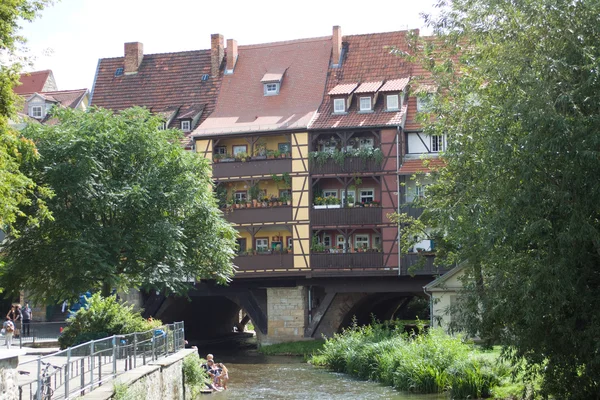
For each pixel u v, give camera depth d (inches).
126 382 633.6
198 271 1277.1
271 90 1951.3
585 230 675.4
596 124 673.0
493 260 771.4
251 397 1023.6
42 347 1349.7
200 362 1083.9
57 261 1099.9
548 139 678.5
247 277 1782.7
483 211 756.6
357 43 1967.3
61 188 1092.5
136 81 2148.1
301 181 1775.3
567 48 717.3
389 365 1150.3
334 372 1311.5
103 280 1133.1
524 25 748.6
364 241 1775.3
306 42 2020.2
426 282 1710.1
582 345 730.2
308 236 1760.6
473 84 872.3
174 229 1158.3
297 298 1786.4
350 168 1749.5
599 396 775.1
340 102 1818.4
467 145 836.0
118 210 1144.8
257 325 1819.6
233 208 1808.6
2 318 1913.1
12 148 710.5
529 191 693.9
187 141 1918.1
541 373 814.5
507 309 759.7
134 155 1195.9
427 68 983.6
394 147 1736.0
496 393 957.8
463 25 857.5
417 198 1126.4
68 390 555.8
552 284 693.3
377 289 1734.7
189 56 2146.9
